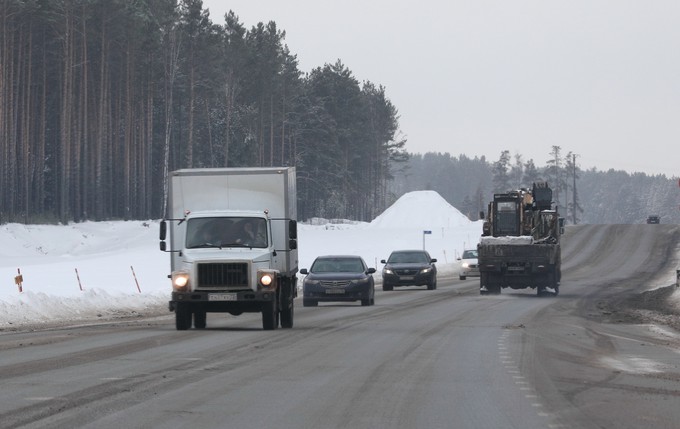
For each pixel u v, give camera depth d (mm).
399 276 159250
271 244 81625
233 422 34125
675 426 34000
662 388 44656
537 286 143250
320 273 123250
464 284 182250
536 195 147000
